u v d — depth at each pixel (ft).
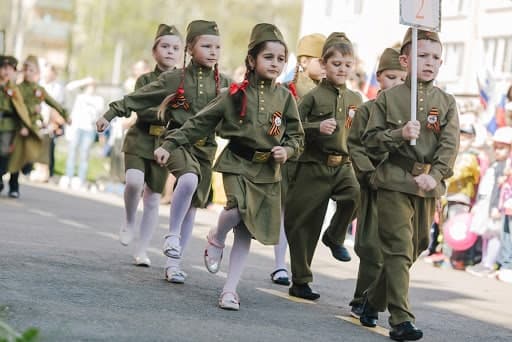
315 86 57.52
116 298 47.39
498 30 125.70
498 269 75.31
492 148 81.05
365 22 163.32
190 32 54.44
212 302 49.29
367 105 47.34
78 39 290.35
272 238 47.67
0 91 96.02
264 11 338.95
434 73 45.83
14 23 249.75
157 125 56.54
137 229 79.05
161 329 41.70
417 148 45.06
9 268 51.98
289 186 53.78
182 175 52.75
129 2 292.61
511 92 79.61
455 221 77.36
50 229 72.84
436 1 45.42
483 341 47.80
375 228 48.24
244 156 47.75
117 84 133.49
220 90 53.93
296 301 52.80
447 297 60.95
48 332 39.19
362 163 46.85
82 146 124.77
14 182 98.99
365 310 47.60
